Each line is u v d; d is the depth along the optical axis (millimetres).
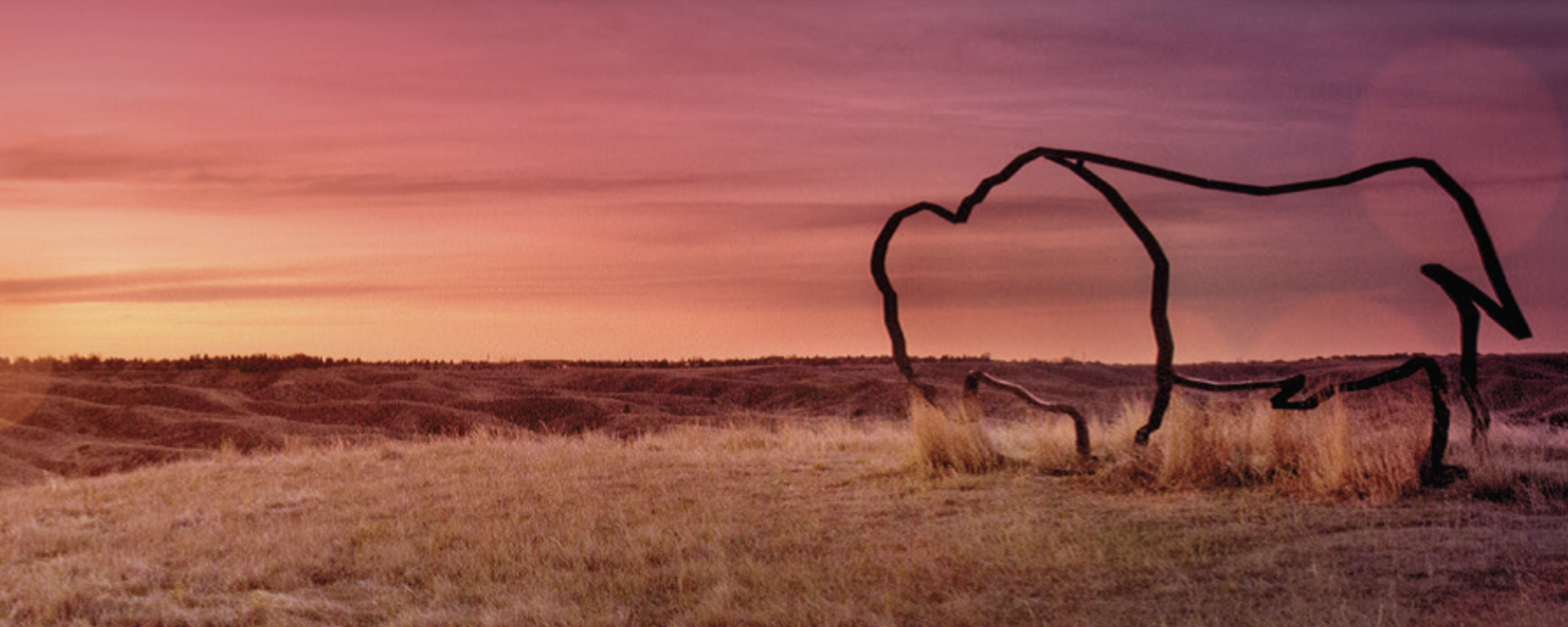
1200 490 11102
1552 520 9219
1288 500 10430
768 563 9477
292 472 15586
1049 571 8609
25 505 13984
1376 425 12297
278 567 10141
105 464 34094
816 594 8398
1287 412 11938
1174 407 12336
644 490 12711
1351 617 7203
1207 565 8500
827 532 10297
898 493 11797
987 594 8227
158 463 33312
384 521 11898
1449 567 7957
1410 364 11156
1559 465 11070
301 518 12289
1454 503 10000
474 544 10648
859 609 8094
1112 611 7715
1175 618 7473
